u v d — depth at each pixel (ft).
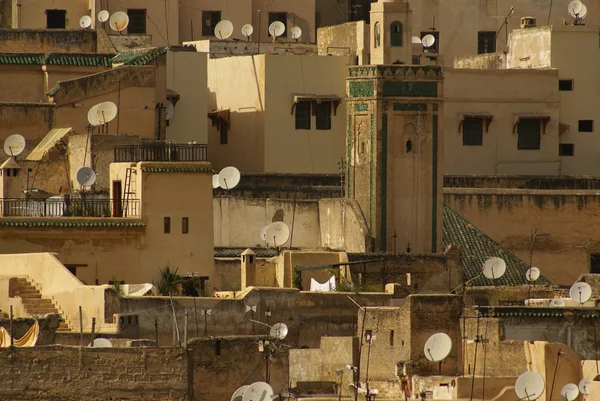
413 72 630.33
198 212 578.66
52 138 633.20
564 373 504.84
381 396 516.73
